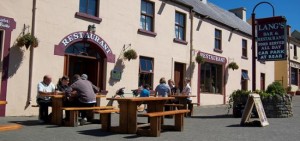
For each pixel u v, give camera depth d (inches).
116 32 591.8
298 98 1149.1
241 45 991.6
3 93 437.1
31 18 468.1
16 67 450.9
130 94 613.3
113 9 588.4
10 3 446.6
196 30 792.9
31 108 466.3
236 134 336.2
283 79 1317.7
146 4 666.8
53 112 379.2
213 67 867.4
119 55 596.7
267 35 538.0
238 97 529.0
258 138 312.8
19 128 339.0
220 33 895.7
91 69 569.6
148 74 661.3
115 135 316.8
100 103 558.3
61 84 452.8
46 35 486.0
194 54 778.8
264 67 1125.1
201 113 607.2
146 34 653.3
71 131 331.6
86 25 542.0
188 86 593.3
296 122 454.3
